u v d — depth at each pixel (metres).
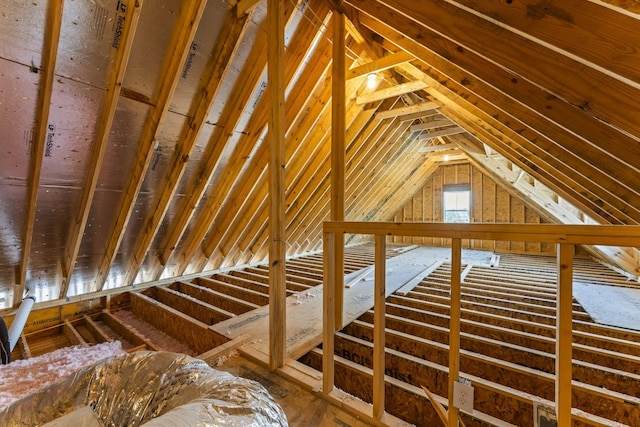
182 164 2.55
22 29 1.50
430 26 1.34
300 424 1.29
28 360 2.13
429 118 5.47
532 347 2.00
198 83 2.26
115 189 2.45
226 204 3.47
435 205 8.66
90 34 1.67
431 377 1.69
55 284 2.84
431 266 4.91
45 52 1.61
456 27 1.25
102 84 1.87
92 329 2.82
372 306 2.78
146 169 2.38
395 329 2.37
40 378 1.92
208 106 2.31
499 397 1.47
